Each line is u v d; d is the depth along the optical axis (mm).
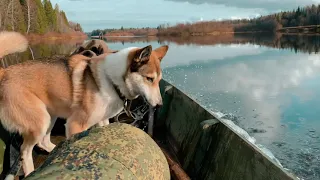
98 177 373
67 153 423
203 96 2348
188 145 945
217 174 741
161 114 1261
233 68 3922
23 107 860
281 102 2184
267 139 1478
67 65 914
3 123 871
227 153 731
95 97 918
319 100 2219
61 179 355
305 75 3312
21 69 878
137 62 917
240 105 2100
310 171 1168
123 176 397
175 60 4844
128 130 518
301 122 1730
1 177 833
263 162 600
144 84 940
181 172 836
